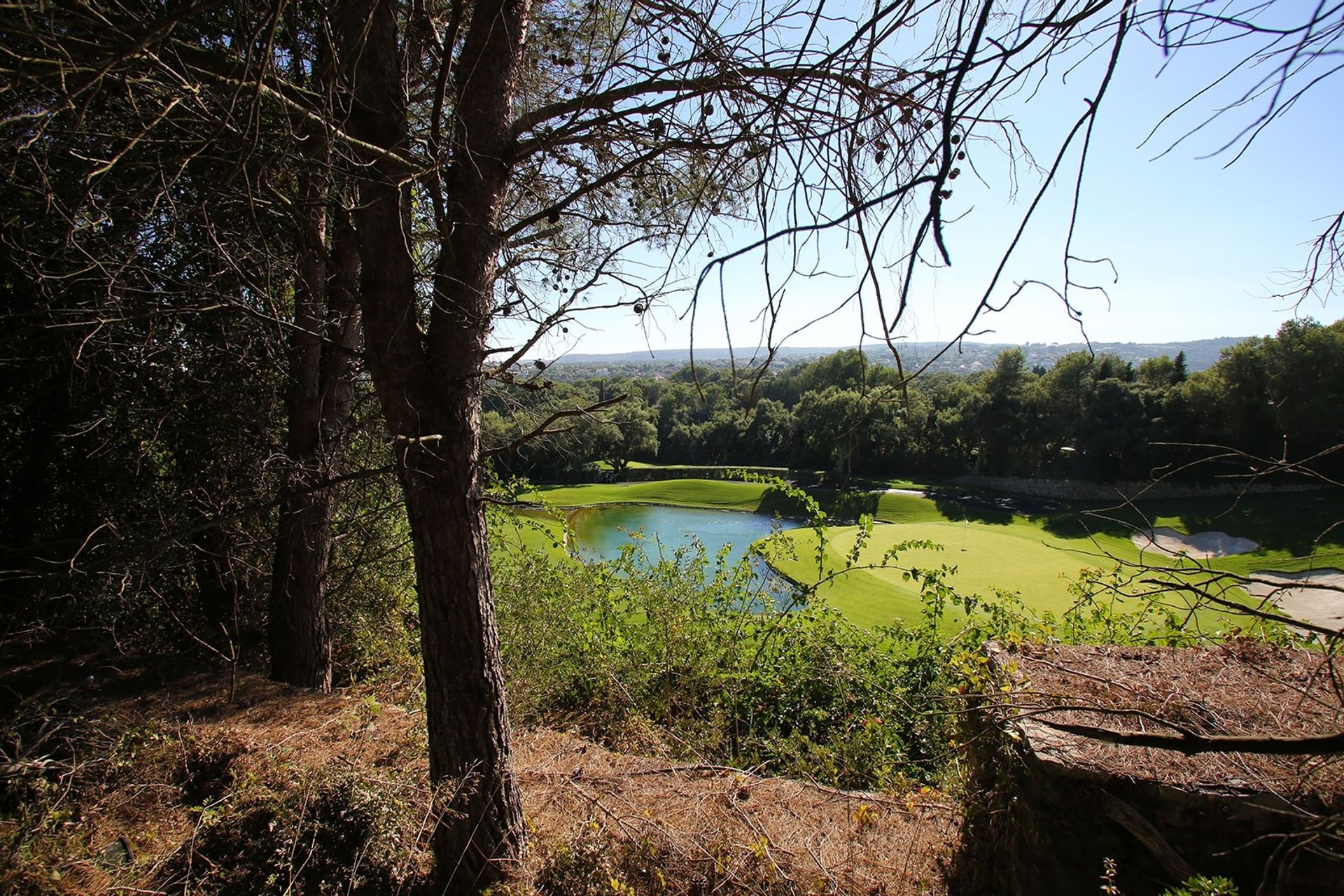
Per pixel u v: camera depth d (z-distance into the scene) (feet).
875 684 19.31
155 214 11.32
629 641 21.76
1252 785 7.83
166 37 6.64
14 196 10.29
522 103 11.63
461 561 9.14
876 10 3.77
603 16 10.22
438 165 7.87
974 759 10.81
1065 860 8.46
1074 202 3.11
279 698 15.71
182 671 17.53
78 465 17.66
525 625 21.59
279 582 18.26
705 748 17.54
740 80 6.30
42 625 14.82
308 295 17.06
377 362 8.93
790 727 19.20
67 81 7.11
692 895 10.26
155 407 16.02
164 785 11.60
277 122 8.51
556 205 9.10
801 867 10.89
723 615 22.57
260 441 18.28
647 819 11.64
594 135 9.38
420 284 9.98
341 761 11.53
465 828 9.44
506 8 9.20
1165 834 7.99
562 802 12.25
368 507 22.65
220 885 9.54
